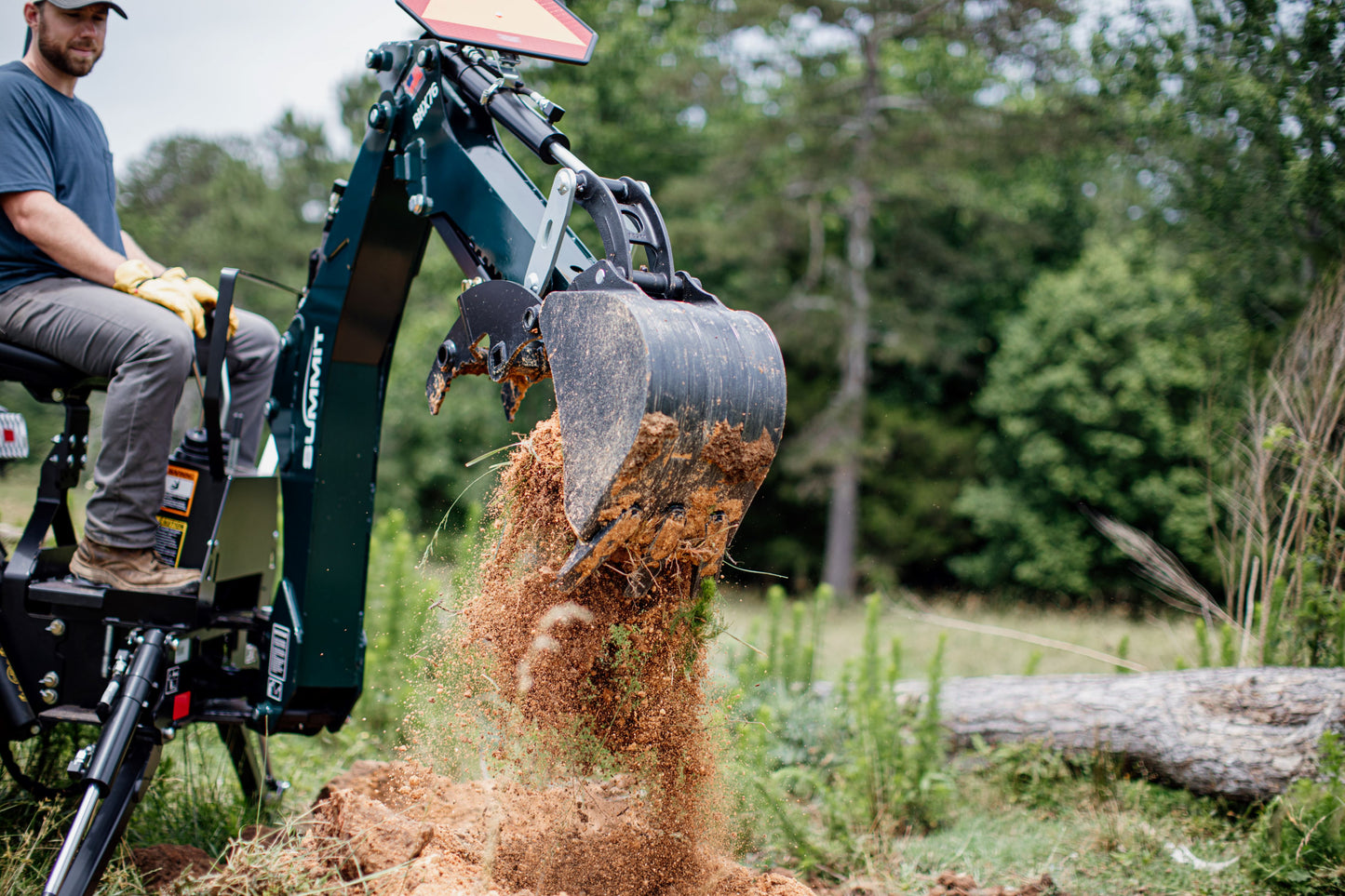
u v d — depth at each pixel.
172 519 3.27
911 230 20.02
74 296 3.14
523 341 2.52
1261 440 5.35
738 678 3.62
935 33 17.89
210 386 3.13
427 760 3.54
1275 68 8.08
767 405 2.31
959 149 17.22
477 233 2.82
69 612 3.10
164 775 3.78
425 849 2.95
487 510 2.76
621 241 2.42
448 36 2.74
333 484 3.30
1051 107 15.91
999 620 12.50
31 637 3.10
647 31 20.55
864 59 19.16
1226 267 8.86
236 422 3.71
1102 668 7.74
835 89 18.56
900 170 18.20
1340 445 5.30
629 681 2.55
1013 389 19.28
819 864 3.73
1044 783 4.51
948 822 4.29
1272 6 8.13
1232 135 8.82
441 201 2.93
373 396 3.38
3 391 13.56
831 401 20.08
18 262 3.24
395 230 3.20
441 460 17.91
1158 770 4.45
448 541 3.18
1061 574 18.70
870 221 21.81
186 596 3.11
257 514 3.48
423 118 3.00
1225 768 4.22
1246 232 8.55
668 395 2.17
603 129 20.03
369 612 5.13
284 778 4.27
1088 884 3.61
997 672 7.92
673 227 19.22
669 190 19.14
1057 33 15.43
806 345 19.56
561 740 2.61
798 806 4.02
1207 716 4.39
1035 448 18.78
